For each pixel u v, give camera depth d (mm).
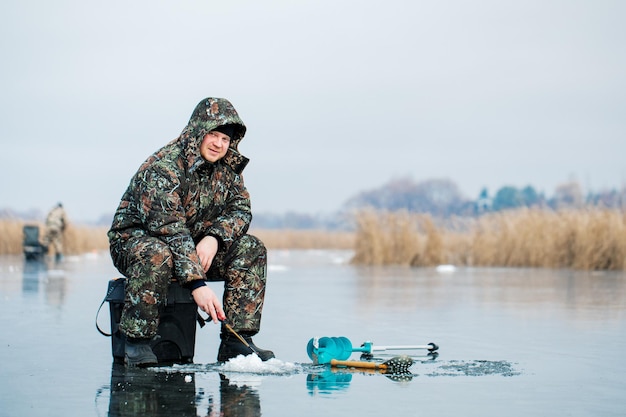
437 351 6656
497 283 15375
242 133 6219
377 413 4309
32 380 5164
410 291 13242
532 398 4754
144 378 5262
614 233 21359
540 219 23641
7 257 27906
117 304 5934
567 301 11406
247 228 6289
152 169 5957
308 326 8297
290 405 4469
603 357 6359
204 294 5785
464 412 4367
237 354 6090
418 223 25062
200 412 4258
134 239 5887
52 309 9695
